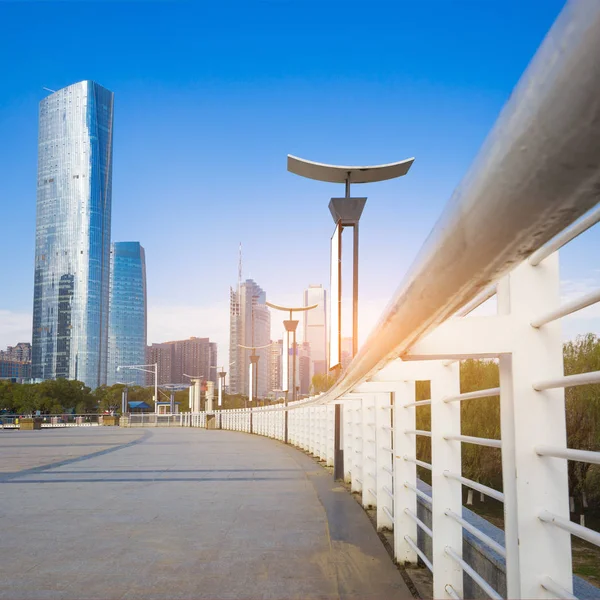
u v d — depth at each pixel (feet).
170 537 25.48
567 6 1.83
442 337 7.62
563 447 7.13
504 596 11.85
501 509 71.51
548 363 7.55
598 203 2.43
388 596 17.02
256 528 27.25
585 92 1.78
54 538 25.40
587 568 43.62
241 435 124.98
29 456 71.46
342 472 43.50
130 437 120.98
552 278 7.73
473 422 70.28
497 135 2.46
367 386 20.63
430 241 3.80
